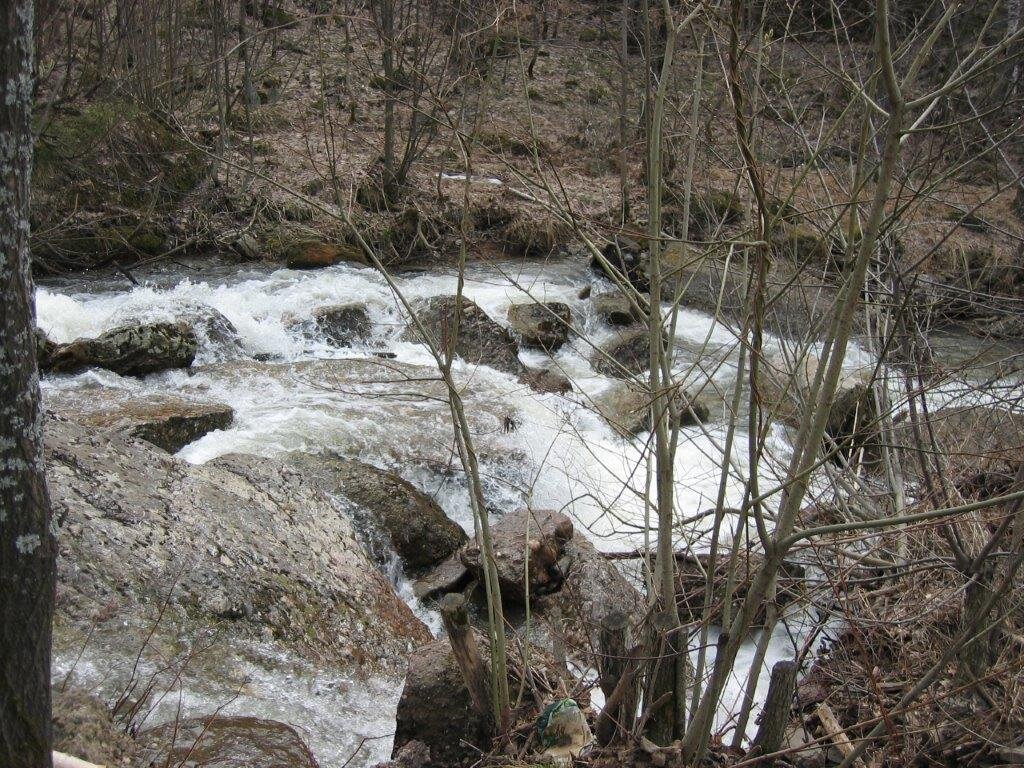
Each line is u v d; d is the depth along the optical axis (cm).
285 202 1443
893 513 573
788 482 344
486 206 1488
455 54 610
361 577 650
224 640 543
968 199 1285
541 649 530
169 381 974
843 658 534
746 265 418
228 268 1362
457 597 407
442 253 1439
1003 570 480
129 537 574
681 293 410
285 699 517
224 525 621
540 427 950
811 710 507
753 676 399
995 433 677
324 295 1242
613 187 1515
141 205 1409
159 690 481
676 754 388
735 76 302
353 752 483
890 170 317
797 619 635
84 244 1315
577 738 421
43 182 1323
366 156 1545
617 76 1639
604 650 399
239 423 882
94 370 947
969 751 451
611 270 412
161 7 1509
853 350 1014
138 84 1468
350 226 404
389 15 930
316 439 860
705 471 858
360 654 585
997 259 955
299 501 687
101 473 616
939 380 595
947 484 568
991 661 480
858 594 532
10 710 237
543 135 1645
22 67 218
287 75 1620
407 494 771
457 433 416
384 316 1216
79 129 1389
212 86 1559
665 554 394
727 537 711
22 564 233
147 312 1049
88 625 511
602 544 773
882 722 411
